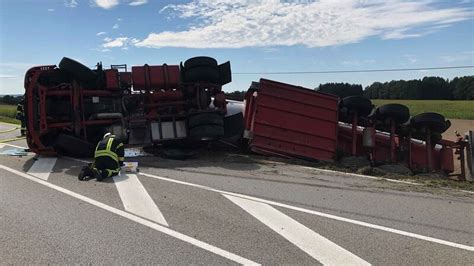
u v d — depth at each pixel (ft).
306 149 44.04
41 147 40.27
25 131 42.29
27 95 39.73
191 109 44.62
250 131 43.86
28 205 22.90
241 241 17.49
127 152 46.44
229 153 46.37
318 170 36.52
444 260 15.85
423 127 44.11
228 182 29.55
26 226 19.24
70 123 41.01
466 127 129.18
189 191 26.37
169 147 48.29
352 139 44.68
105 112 42.73
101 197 24.67
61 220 20.18
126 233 18.35
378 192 27.71
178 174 32.35
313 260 15.65
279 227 19.40
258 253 16.24
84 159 40.34
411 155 45.39
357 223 20.27
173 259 15.55
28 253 16.02
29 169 34.45
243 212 21.80
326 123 44.52
